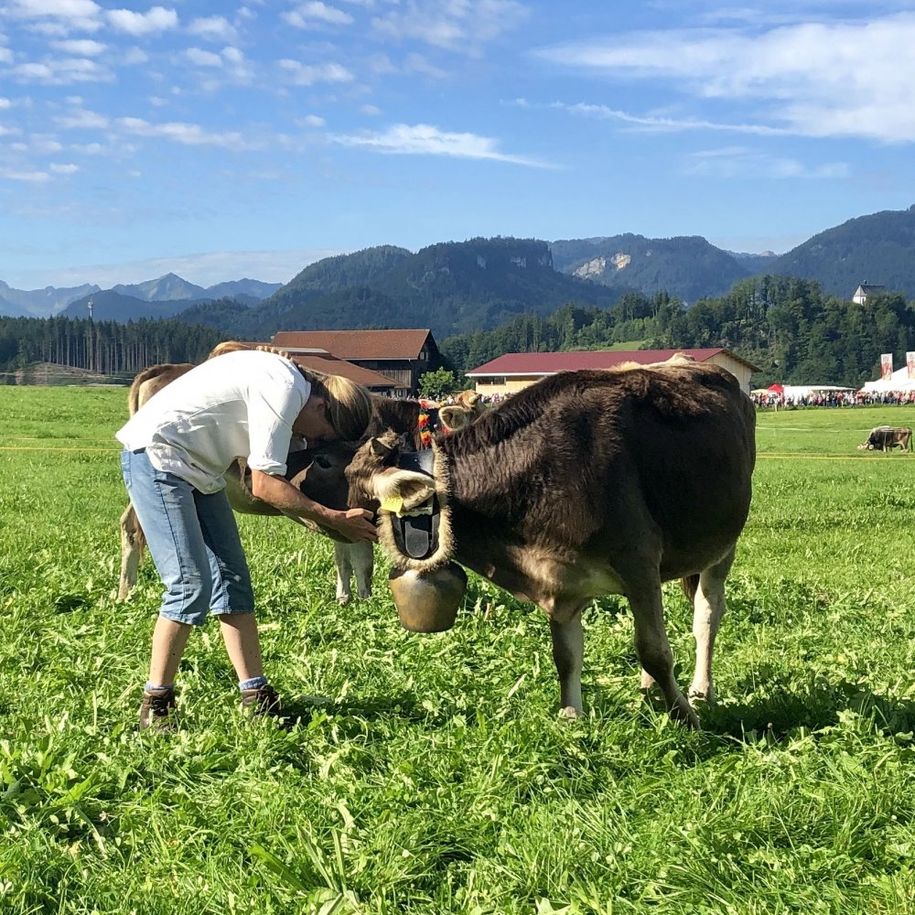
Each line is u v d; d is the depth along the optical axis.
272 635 7.24
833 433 52.41
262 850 3.77
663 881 3.76
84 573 9.17
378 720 5.41
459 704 5.63
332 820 4.20
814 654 7.25
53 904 3.68
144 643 6.85
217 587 5.54
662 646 5.43
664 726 5.25
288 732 5.19
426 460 5.37
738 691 6.38
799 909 3.63
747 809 4.26
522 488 5.24
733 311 191.38
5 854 3.84
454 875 3.88
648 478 5.54
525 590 5.52
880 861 3.99
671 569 5.92
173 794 4.39
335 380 5.56
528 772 4.60
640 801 4.47
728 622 8.29
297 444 5.59
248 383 5.24
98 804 4.31
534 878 3.76
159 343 180.75
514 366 94.62
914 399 101.81
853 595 9.53
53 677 6.03
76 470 21.83
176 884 3.72
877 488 21.59
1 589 8.53
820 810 4.28
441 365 115.94
